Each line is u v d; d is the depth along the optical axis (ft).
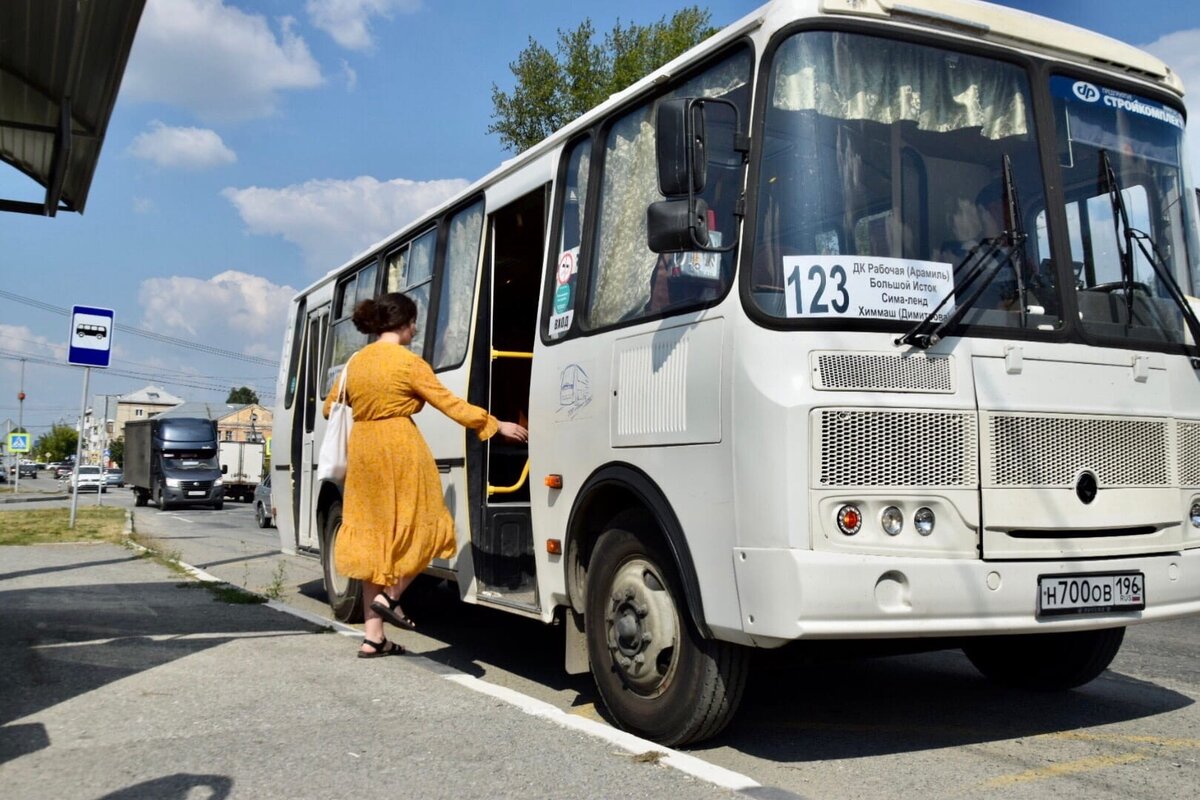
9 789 13.14
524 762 14.12
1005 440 14.79
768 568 13.73
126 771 13.80
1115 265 16.67
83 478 241.35
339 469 21.27
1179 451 16.40
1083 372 15.61
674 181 14.90
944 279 15.12
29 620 25.61
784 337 14.21
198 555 53.47
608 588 17.33
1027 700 19.94
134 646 22.09
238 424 341.82
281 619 26.18
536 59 99.14
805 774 15.02
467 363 23.52
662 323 16.33
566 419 18.88
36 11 25.17
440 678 19.07
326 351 34.06
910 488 14.11
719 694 15.23
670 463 15.75
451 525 21.26
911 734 17.33
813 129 15.08
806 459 13.78
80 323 57.06
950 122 15.85
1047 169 16.38
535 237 24.44
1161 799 14.03
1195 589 16.12
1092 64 17.38
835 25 15.43
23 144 33.27
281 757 14.38
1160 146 17.90
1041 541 14.84
